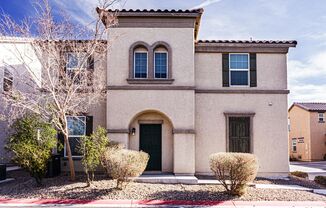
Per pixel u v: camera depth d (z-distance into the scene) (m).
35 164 13.00
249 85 17.23
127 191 12.41
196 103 16.98
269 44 17.17
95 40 14.27
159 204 11.22
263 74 17.27
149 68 16.06
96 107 16.92
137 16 16.08
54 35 14.01
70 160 14.11
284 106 17.05
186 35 16.25
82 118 16.88
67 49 14.66
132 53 16.12
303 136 41.22
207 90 17.02
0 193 12.36
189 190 12.83
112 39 15.55
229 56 17.42
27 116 13.66
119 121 15.77
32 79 14.53
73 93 13.83
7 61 16.81
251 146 16.80
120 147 14.41
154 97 15.91
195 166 16.64
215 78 17.22
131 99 15.88
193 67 16.09
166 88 15.95
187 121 15.80
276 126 16.94
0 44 15.81
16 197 11.82
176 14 16.05
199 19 16.72
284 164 16.77
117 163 12.41
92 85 15.81
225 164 12.09
